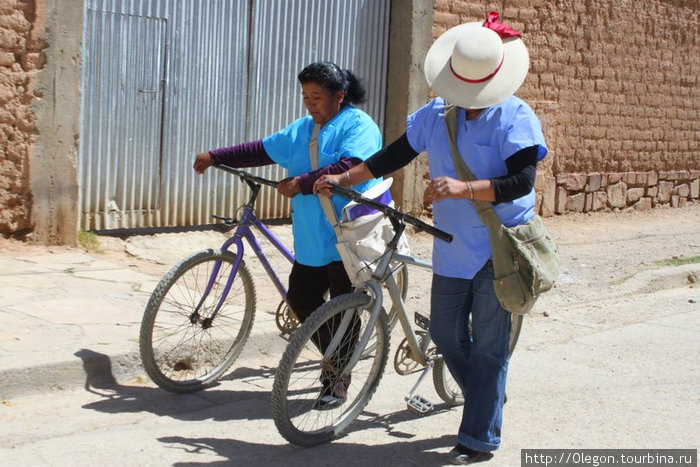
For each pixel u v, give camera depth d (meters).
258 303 6.89
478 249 4.04
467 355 4.28
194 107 8.76
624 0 12.73
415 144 4.24
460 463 4.17
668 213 13.95
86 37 7.89
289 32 9.40
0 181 7.42
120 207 8.35
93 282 6.78
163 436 4.33
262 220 9.53
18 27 7.32
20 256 7.36
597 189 12.88
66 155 7.73
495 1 10.93
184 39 8.59
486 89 3.86
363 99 4.82
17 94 7.40
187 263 4.80
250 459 4.12
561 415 4.97
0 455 3.96
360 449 4.35
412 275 8.50
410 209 10.41
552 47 11.80
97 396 4.82
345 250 4.41
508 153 3.89
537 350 6.28
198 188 8.90
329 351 4.27
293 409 4.66
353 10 9.90
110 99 8.13
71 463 3.93
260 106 9.28
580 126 12.46
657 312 7.62
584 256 9.98
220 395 4.99
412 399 4.61
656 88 13.66
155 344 5.20
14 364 4.68
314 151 4.69
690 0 13.94
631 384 5.59
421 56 10.27
